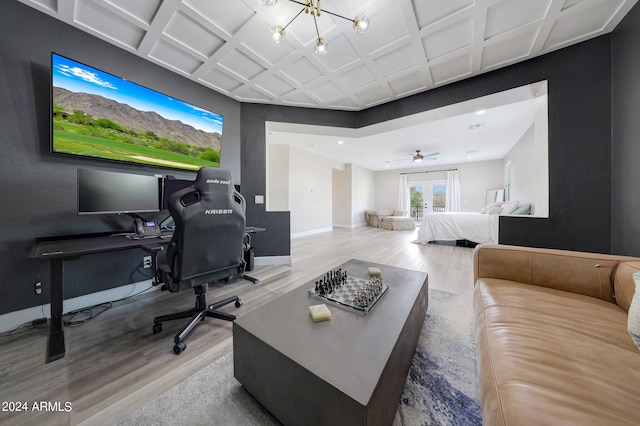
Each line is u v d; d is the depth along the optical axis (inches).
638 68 63.1
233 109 121.3
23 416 37.1
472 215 179.8
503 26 72.1
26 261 66.1
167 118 91.5
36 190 67.5
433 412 37.3
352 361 30.8
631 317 33.3
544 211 87.2
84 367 48.4
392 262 135.2
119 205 74.9
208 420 36.2
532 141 161.3
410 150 230.7
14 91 64.1
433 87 109.9
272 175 215.8
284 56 87.2
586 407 21.7
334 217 325.1
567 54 80.0
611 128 73.0
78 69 70.3
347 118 136.9
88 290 77.7
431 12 67.7
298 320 41.3
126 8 66.1
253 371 37.7
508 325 37.4
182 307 77.5
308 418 30.0
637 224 63.7
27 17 65.4
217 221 57.9
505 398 24.1
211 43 80.2
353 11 66.7
